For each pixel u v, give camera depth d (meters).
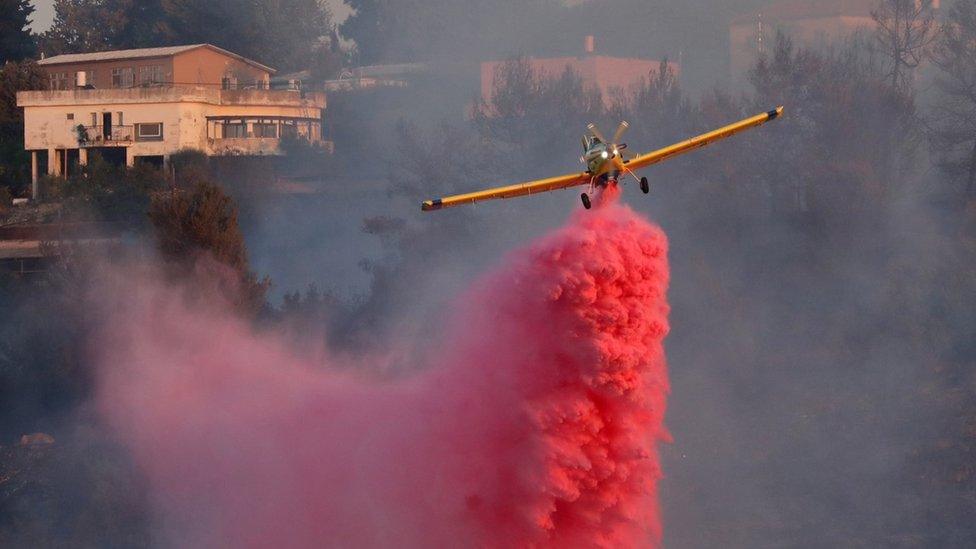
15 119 184.12
